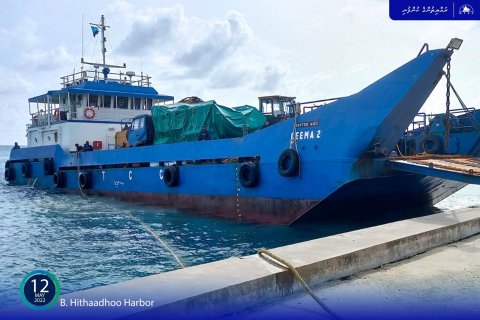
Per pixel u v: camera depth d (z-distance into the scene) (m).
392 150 10.77
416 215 13.09
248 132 13.59
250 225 12.19
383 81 10.18
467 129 15.80
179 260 8.70
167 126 15.83
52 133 23.70
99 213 15.06
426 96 10.24
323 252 4.74
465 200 18.67
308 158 11.07
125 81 23.81
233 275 3.95
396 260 5.36
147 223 12.89
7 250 9.70
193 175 14.45
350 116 10.42
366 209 12.12
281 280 4.06
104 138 21.89
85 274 7.80
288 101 15.30
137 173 17.16
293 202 11.36
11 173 28.83
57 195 21.23
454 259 5.41
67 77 23.83
